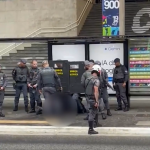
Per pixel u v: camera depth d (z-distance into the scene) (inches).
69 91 463.2
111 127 387.5
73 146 329.1
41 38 483.8
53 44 510.9
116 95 481.1
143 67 504.4
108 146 327.3
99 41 502.3
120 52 505.4
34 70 479.2
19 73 482.9
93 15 817.5
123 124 402.0
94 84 371.2
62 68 465.4
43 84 434.0
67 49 511.2
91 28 770.8
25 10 765.9
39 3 759.1
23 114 470.9
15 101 493.7
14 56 682.8
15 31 772.0
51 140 355.6
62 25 752.3
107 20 570.3
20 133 389.7
